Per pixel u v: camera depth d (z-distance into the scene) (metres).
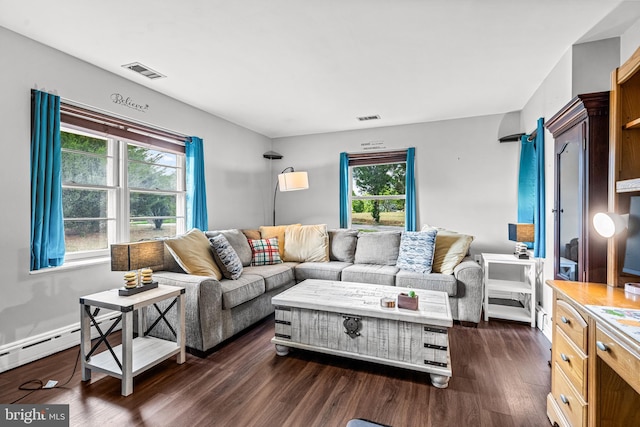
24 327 2.22
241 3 1.82
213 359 2.31
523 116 3.71
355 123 4.41
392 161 4.54
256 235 4.08
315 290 2.60
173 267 2.76
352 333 2.17
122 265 2.13
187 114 3.62
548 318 2.74
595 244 1.67
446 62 2.59
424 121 4.29
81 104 2.57
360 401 1.79
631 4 1.83
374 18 1.98
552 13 1.93
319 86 3.11
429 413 1.68
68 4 1.83
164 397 1.83
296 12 1.91
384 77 2.89
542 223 2.89
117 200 2.98
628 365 1.04
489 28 2.10
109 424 1.58
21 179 2.20
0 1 1.80
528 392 1.88
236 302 2.61
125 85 2.91
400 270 3.33
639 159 1.52
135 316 2.62
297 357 2.35
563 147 1.96
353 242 4.01
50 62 2.35
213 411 1.70
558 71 2.57
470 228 4.07
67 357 2.31
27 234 2.23
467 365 2.21
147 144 3.21
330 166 4.90
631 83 1.52
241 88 3.16
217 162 4.09
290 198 5.15
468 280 2.95
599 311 1.23
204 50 2.39
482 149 4.02
